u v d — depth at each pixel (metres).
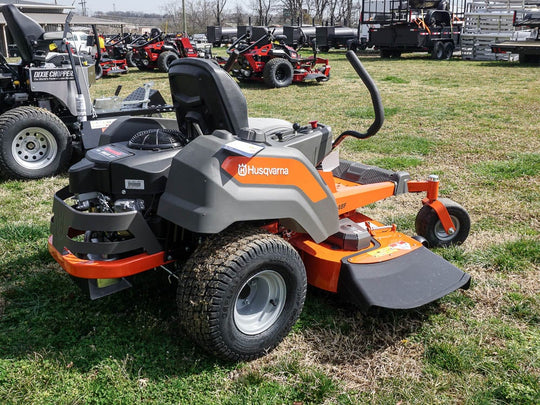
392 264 3.48
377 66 21.36
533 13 21.52
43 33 7.34
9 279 4.04
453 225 4.50
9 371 2.96
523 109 11.28
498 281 4.04
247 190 2.92
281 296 3.16
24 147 6.50
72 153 6.85
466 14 25.84
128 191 3.18
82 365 3.03
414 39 23.44
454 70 19.55
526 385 2.91
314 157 3.61
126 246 2.99
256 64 15.48
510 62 22.67
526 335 3.38
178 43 20.33
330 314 3.57
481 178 6.54
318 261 3.46
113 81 17.14
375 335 3.35
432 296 3.34
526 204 5.67
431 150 7.95
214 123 3.40
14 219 5.24
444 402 2.79
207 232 2.76
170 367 3.02
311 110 11.49
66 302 3.68
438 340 3.31
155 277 3.92
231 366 3.04
